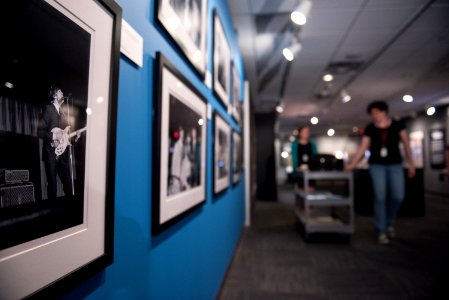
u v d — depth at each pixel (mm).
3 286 407
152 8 984
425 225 4461
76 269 557
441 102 7648
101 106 646
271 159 7980
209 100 1881
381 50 4168
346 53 4289
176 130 1165
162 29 1059
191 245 1443
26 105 447
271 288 2318
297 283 2404
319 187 10219
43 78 482
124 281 783
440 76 5387
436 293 2180
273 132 8156
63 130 529
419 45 4000
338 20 3287
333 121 11156
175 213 1153
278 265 2834
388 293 2193
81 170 579
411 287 2291
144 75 919
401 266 2748
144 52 920
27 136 450
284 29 3488
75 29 562
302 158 4637
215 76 2002
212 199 1978
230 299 2139
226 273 2520
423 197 5137
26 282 444
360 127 12828
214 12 1986
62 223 524
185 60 1340
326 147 14906
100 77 642
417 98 7172
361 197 5301
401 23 3369
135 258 851
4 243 409
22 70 440
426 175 8938
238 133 3682
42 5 480
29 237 451
